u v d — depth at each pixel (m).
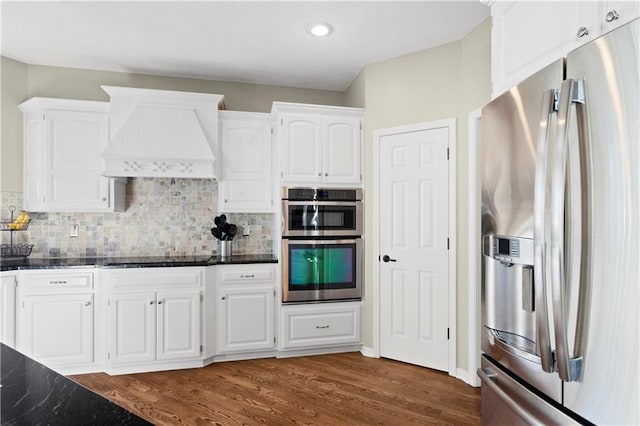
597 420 1.01
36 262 3.06
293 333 3.28
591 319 1.02
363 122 3.46
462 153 2.86
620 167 0.96
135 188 3.55
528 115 1.29
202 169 3.24
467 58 2.81
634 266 0.92
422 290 3.09
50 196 3.12
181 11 2.53
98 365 2.95
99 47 3.06
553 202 1.08
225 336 3.18
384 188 3.30
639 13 1.04
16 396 0.76
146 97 3.22
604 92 1.00
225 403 2.44
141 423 0.66
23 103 3.19
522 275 1.33
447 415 2.30
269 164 3.55
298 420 2.23
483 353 1.61
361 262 3.42
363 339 3.40
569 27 1.30
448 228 2.95
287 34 2.84
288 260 3.28
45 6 2.46
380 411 2.35
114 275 2.90
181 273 3.03
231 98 3.83
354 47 3.06
